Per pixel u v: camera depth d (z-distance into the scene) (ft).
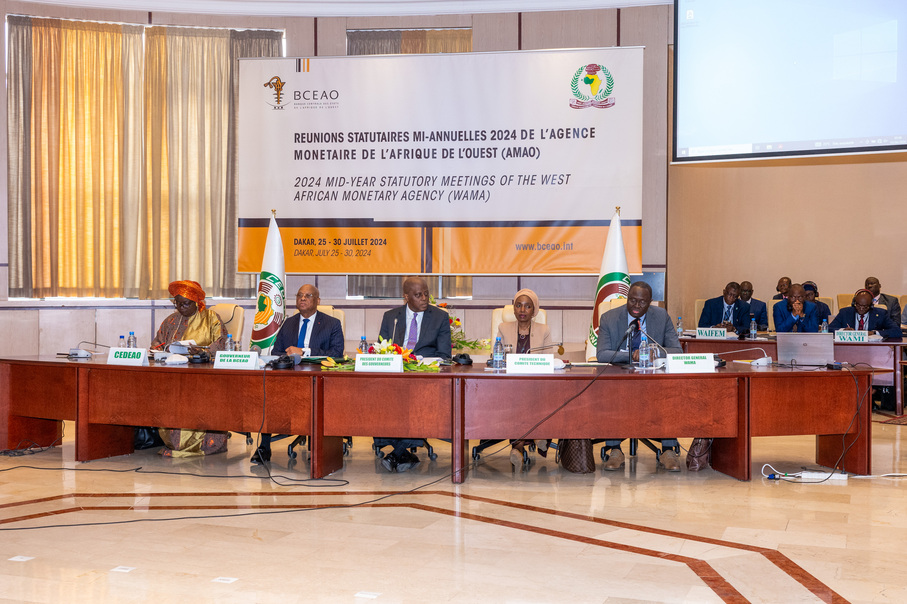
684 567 8.60
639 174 21.71
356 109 22.72
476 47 23.26
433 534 9.83
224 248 23.63
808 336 13.58
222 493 12.00
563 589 7.89
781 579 8.23
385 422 12.74
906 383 22.58
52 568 8.46
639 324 14.16
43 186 22.95
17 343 22.31
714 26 20.88
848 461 13.75
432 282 23.49
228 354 13.21
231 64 23.56
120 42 23.24
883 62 19.44
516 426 12.57
